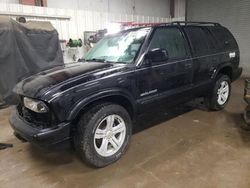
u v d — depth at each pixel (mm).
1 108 5098
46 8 6406
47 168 2629
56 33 5984
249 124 3434
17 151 3062
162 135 3367
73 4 7051
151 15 9516
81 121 2393
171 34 3342
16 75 5277
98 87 2418
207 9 9234
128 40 3203
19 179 2441
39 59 5648
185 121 3896
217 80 4141
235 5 8375
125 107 2852
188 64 3410
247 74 8453
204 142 3080
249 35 8180
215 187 2158
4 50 5031
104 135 2543
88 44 7105
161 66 3023
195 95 3756
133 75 2719
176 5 10312
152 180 2312
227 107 4609
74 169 2584
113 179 2365
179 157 2721
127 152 2891
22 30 5312
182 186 2197
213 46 3990
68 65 3156
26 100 2418
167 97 3188
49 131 2191
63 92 2217
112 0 8016
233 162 2557
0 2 5699
